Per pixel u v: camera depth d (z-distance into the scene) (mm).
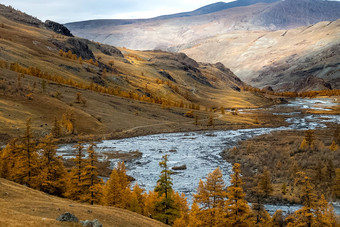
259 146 100125
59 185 42188
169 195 37375
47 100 126000
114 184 41562
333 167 59594
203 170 72812
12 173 43344
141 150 97750
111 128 127250
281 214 40969
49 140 43812
